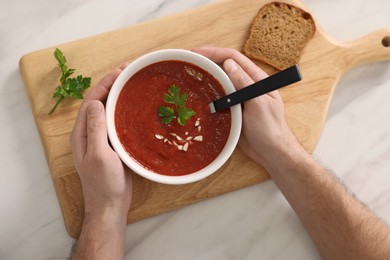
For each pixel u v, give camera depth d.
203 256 0.67
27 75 0.64
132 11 0.70
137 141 0.58
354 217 0.60
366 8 0.73
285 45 0.67
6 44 0.68
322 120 0.67
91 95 0.61
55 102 0.64
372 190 0.71
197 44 0.67
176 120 0.59
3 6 0.68
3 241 0.65
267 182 0.68
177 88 0.57
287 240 0.68
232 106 0.58
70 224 0.63
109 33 0.66
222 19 0.67
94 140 0.57
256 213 0.68
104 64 0.66
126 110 0.58
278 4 0.68
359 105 0.72
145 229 0.66
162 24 0.67
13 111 0.67
